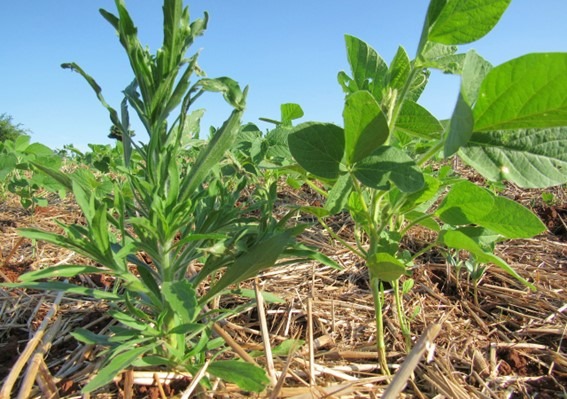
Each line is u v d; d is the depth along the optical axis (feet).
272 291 7.20
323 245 9.27
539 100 3.19
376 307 4.85
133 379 4.46
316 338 5.91
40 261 8.52
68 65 4.18
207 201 4.98
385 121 3.57
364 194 5.02
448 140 2.97
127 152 4.58
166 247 4.49
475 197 4.20
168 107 4.15
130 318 4.20
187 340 4.93
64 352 5.44
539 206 12.21
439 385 4.76
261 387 3.76
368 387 4.58
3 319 6.25
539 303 6.91
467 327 6.33
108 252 4.09
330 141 3.99
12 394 4.54
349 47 5.10
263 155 7.05
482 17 3.63
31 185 10.73
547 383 5.10
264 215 4.70
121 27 4.09
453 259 7.36
